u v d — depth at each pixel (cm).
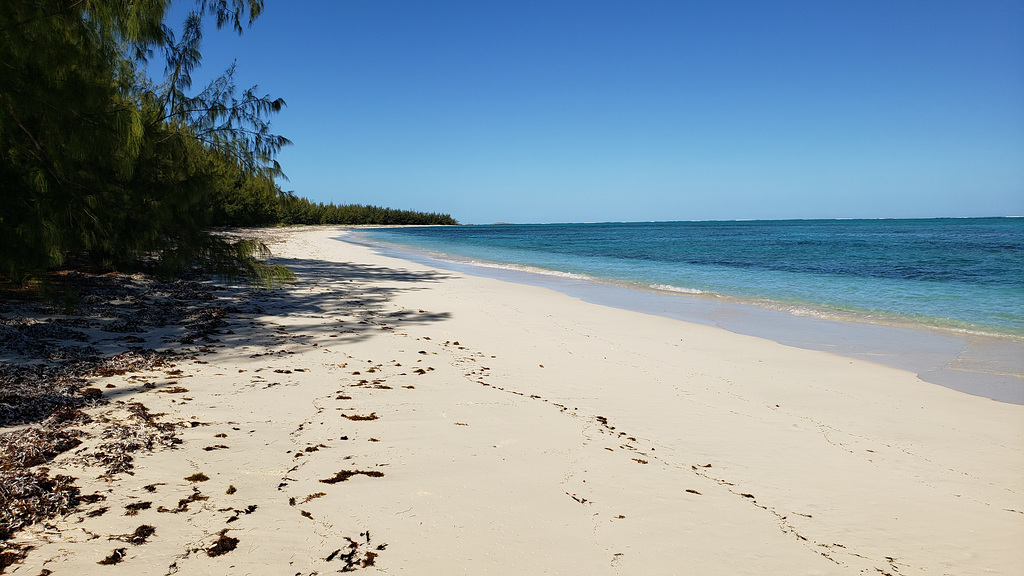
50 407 369
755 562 249
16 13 489
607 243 4716
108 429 340
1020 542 278
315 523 254
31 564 209
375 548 238
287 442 349
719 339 805
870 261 2377
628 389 536
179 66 816
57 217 577
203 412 392
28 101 500
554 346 729
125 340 593
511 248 3881
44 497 255
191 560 219
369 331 768
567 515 280
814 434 427
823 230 8681
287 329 743
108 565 212
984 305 1132
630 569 237
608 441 392
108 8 564
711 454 380
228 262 856
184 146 808
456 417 421
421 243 4722
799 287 1467
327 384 489
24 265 575
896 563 256
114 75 699
